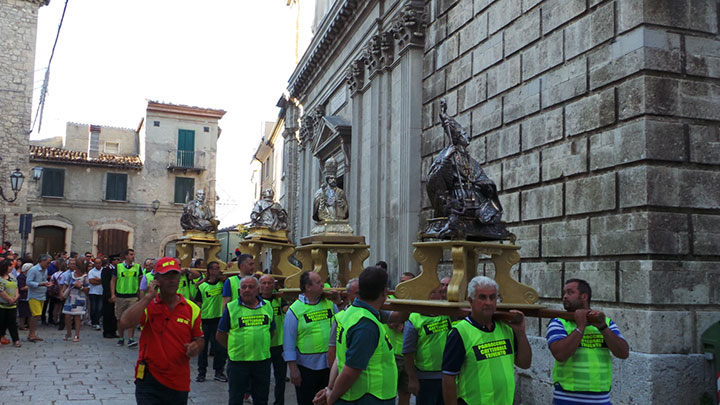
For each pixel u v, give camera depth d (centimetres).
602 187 784
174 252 3850
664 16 748
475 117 1125
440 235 480
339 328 476
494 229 483
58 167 3584
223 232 3762
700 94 751
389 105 1514
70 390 962
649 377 672
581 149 831
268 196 980
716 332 675
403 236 1352
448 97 1241
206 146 3956
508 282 486
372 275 466
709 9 768
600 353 482
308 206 2402
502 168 1020
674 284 705
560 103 881
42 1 2878
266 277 766
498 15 1061
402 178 1372
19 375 1080
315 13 2567
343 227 764
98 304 1844
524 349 453
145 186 3788
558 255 859
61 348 1422
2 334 1448
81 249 3594
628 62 758
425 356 613
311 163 2397
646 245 706
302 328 672
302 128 2475
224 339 716
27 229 2080
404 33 1397
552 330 489
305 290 681
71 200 3600
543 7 932
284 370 843
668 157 726
